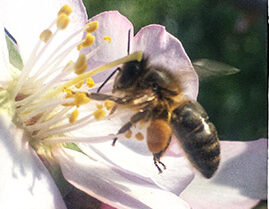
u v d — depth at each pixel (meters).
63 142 0.07
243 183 0.08
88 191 0.07
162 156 0.07
